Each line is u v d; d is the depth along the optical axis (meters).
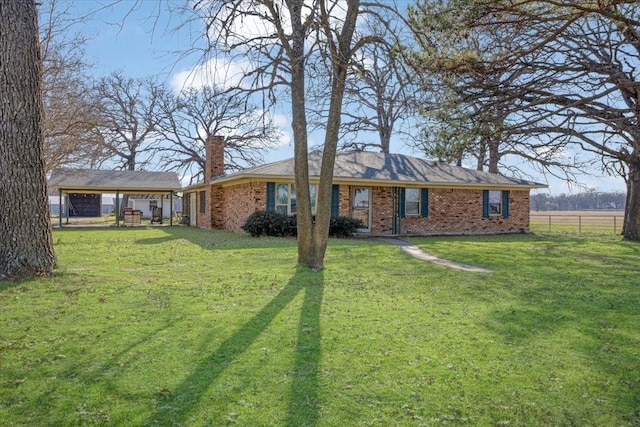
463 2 4.09
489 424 3.02
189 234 17.66
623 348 4.49
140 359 3.96
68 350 4.14
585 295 6.88
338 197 17.61
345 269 8.98
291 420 3.00
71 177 24.62
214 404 3.19
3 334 4.54
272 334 4.71
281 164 17.58
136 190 25.28
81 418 2.96
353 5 8.00
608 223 32.72
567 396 3.44
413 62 5.83
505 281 7.96
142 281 7.37
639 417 3.16
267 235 15.64
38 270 7.32
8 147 7.11
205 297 6.31
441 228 19.80
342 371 3.80
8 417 2.96
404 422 3.01
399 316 5.51
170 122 33.31
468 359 4.12
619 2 3.49
